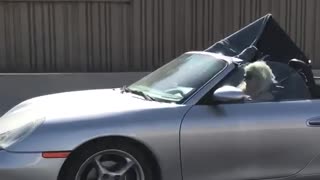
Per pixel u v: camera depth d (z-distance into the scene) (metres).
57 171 3.99
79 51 10.42
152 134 4.13
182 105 4.31
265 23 5.19
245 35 5.27
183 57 5.39
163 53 10.63
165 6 10.57
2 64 10.27
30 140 4.00
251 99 4.50
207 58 4.93
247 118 4.33
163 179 4.18
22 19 10.24
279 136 4.37
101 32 10.46
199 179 4.25
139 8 10.52
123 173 4.16
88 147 4.07
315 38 11.01
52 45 10.34
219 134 4.25
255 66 4.65
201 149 4.22
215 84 4.44
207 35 10.71
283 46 5.16
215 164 4.26
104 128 4.07
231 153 4.28
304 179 4.48
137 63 10.59
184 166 4.20
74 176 4.06
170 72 5.09
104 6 10.41
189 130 4.20
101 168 4.12
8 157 3.98
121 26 10.50
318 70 10.62
